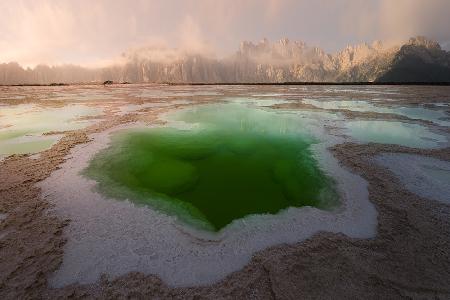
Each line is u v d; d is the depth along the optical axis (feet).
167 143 40.32
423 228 18.47
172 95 117.80
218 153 36.45
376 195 23.03
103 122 52.95
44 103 86.53
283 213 21.30
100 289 13.88
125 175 28.37
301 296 13.29
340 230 18.57
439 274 14.61
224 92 135.54
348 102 85.40
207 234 18.60
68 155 33.45
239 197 24.45
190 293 13.66
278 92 132.05
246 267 15.30
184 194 24.93
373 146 36.09
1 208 21.15
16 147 36.60
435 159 31.37
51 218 19.93
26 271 14.89
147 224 19.61
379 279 14.29
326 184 25.64
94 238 17.80
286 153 35.70
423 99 92.73
